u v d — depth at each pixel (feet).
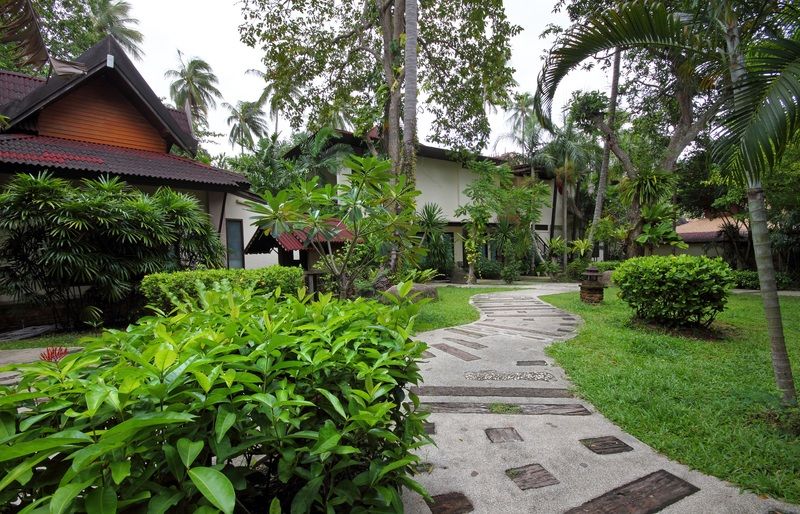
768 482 6.39
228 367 3.92
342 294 13.19
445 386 11.60
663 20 9.84
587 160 67.00
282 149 59.67
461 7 39.78
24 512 2.46
